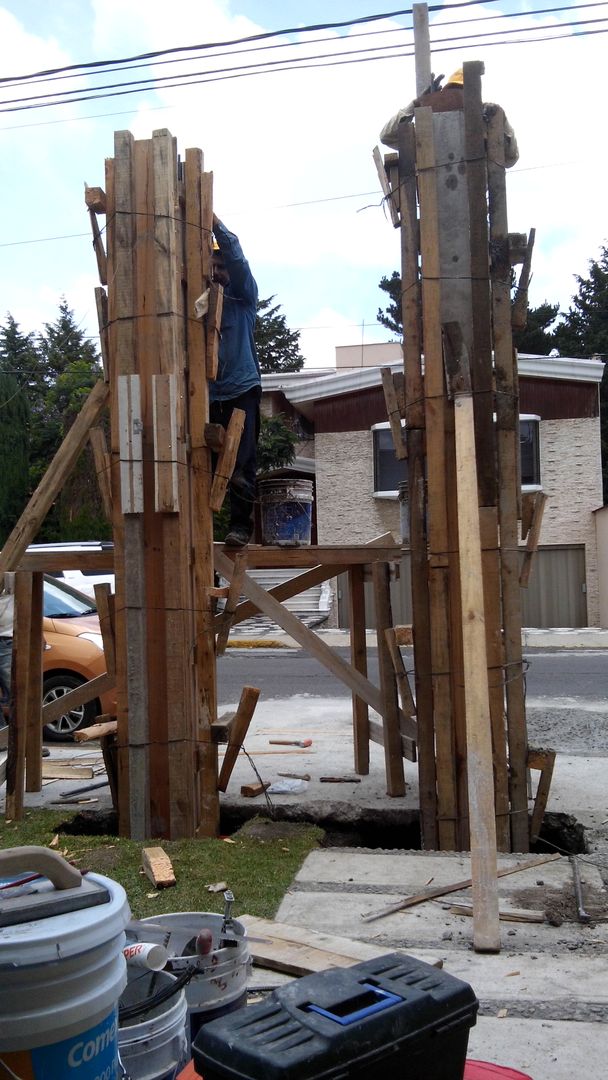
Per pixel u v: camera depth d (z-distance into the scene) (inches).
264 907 170.6
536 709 383.2
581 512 815.7
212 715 220.8
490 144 211.2
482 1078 95.3
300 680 498.3
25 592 236.1
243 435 249.8
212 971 109.3
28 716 265.0
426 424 210.7
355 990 82.3
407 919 165.2
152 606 217.9
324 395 839.1
